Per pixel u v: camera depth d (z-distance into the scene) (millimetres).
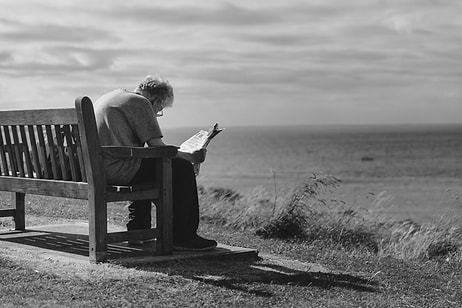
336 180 11711
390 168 104375
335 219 11586
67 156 6797
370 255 9461
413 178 81812
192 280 6281
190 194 7094
